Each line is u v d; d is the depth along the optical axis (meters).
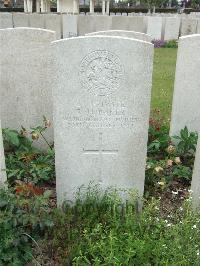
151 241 0.96
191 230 0.97
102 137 1.18
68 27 4.97
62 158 1.21
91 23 5.01
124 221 1.14
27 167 1.41
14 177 1.37
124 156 1.21
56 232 1.08
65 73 1.09
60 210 1.18
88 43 1.06
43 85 1.60
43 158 1.48
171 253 0.91
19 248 1.03
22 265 1.02
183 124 1.66
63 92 1.12
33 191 1.08
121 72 1.09
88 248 0.99
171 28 5.34
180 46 1.51
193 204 1.19
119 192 1.27
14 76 1.59
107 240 0.98
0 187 1.13
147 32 5.30
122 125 1.17
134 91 1.12
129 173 1.24
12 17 4.79
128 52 1.07
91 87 1.11
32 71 1.58
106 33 1.73
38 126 1.58
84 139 1.18
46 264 1.04
